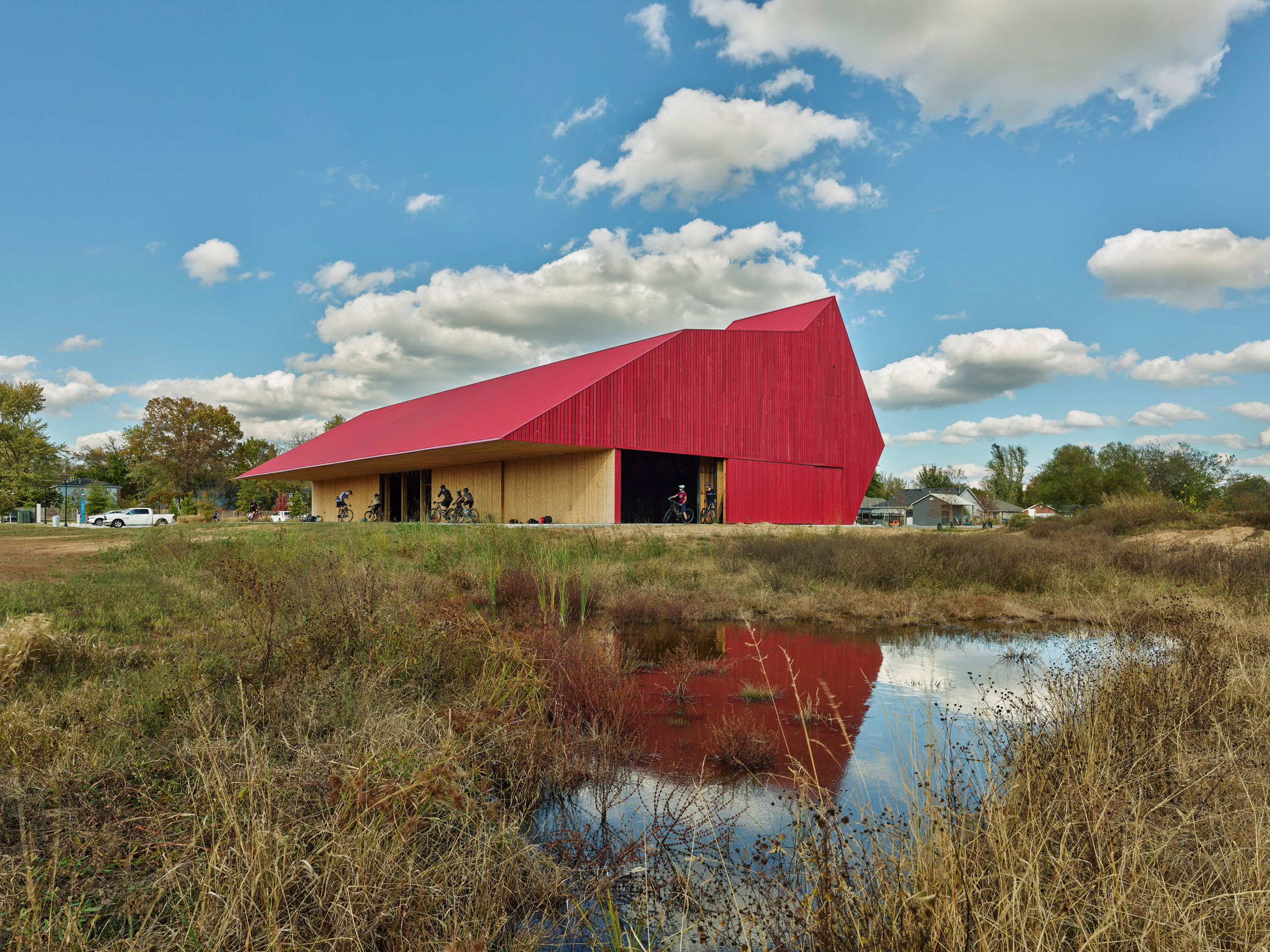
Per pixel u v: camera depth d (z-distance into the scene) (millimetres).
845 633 9320
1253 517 18344
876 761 4695
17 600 7828
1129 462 61875
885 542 16375
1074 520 23812
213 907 2562
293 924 2562
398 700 4844
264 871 2625
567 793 4281
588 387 24469
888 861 2879
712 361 28453
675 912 3033
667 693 6469
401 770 3412
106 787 3412
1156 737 3795
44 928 2408
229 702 4465
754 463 29766
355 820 2992
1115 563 13695
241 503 64188
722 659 7777
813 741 5121
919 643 8633
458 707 4547
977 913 2279
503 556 12734
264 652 5285
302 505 63281
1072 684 5156
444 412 33781
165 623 7234
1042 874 2670
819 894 2672
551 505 27859
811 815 3547
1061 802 3057
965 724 5398
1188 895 2494
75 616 7445
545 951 2812
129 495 70938
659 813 3961
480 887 2992
